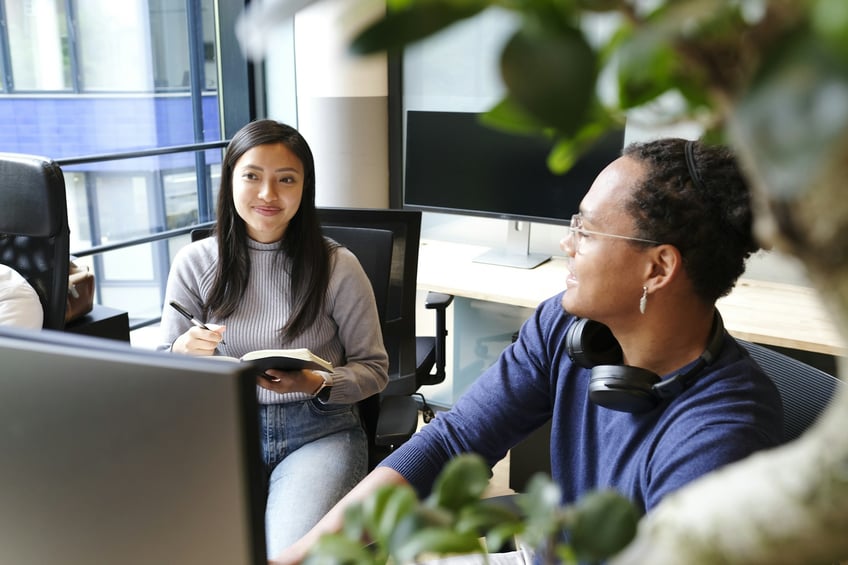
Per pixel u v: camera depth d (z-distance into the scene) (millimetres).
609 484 1196
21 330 658
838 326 282
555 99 252
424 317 3707
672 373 1159
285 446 1967
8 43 3973
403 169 3795
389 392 2465
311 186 2045
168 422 610
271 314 2049
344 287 2066
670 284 1109
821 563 315
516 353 1438
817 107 214
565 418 1319
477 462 440
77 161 3514
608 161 2924
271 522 1741
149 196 4141
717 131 348
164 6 4020
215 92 4121
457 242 3711
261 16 273
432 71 3613
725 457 1019
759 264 3033
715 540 322
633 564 349
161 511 634
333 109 3613
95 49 4059
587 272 1150
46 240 2066
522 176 3117
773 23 248
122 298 4207
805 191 241
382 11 285
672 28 247
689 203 1076
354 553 407
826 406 1354
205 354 1938
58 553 671
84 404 626
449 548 379
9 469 660
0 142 4102
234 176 1992
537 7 264
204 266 2098
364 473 1982
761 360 1448
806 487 303
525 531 413
